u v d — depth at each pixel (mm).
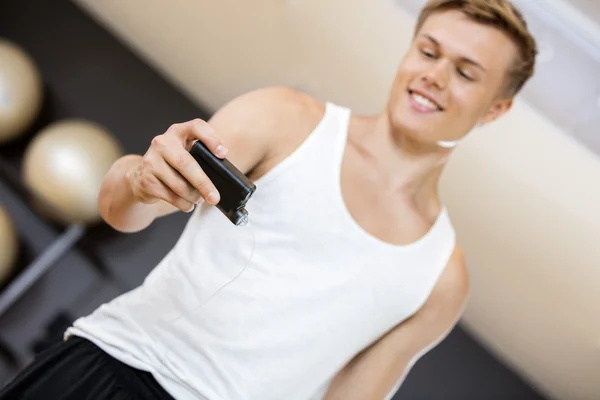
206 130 735
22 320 1988
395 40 1436
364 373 1006
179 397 887
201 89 2061
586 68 1208
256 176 931
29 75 1940
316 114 966
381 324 981
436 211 1055
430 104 972
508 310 1738
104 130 2000
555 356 1760
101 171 1811
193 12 1795
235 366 889
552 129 1309
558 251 1494
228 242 906
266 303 894
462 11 970
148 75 2146
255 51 1762
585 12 1137
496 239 1576
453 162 1472
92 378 896
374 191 979
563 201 1396
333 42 1545
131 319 916
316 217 917
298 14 1551
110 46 2166
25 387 896
